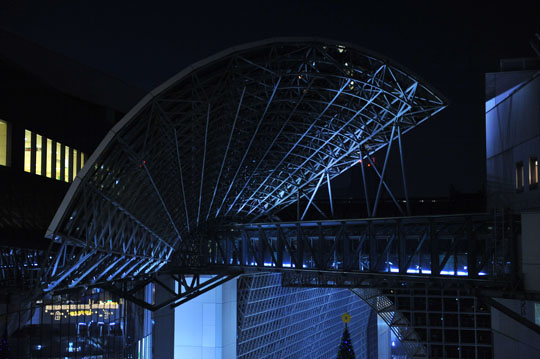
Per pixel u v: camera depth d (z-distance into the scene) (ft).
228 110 117.19
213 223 181.68
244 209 213.05
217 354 183.21
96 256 92.07
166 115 89.71
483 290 98.89
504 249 93.09
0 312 90.07
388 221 119.85
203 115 101.76
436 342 252.42
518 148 104.32
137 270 129.59
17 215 104.63
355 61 123.34
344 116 147.95
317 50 115.03
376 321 374.43
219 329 184.24
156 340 187.42
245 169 167.12
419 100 140.05
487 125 125.70
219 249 163.43
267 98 123.85
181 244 164.55
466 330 250.57
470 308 250.57
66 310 113.60
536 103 94.63
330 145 174.29
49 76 141.38
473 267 102.89
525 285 88.74
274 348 235.61
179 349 186.39
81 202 80.38
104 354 130.82
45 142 120.88
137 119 85.81
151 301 177.06
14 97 108.47
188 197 138.21
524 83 100.89
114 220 95.04
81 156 138.92
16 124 108.78
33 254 100.12
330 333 305.94
